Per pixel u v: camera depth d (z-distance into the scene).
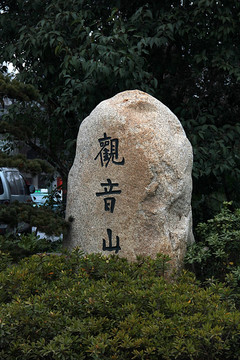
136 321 3.00
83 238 5.00
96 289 3.43
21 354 3.02
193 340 2.91
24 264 4.10
